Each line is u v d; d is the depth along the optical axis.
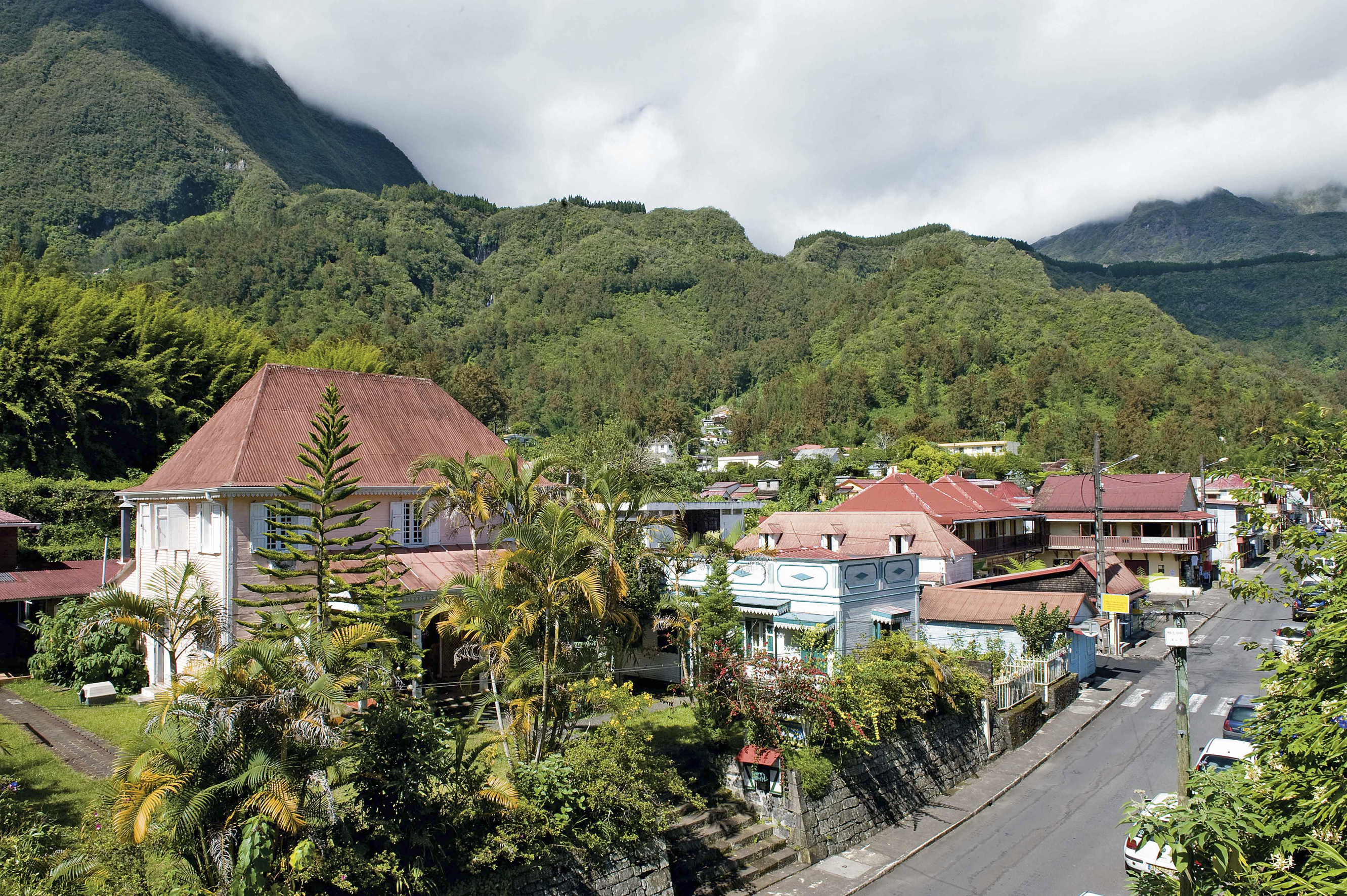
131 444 37.31
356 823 11.15
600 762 13.44
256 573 20.19
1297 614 11.27
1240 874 8.02
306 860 9.58
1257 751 9.38
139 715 19.28
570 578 14.22
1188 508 47.38
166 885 9.96
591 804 12.81
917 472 84.44
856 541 32.03
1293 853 7.93
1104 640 32.50
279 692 10.02
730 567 22.92
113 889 9.68
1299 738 8.31
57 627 22.23
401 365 72.94
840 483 78.50
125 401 34.94
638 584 20.27
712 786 16.75
